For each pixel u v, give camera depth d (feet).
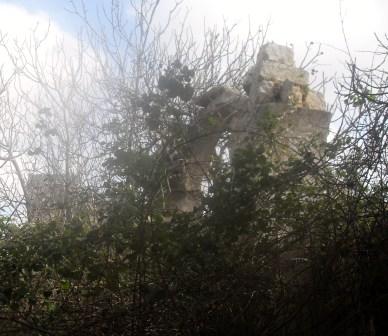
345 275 13.15
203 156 16.28
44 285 14.67
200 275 12.75
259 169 13.24
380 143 14.06
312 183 14.62
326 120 23.80
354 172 14.06
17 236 14.98
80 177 26.96
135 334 12.67
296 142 19.71
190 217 13.05
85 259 13.08
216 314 12.93
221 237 13.03
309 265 13.41
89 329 12.93
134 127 15.71
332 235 13.66
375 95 14.65
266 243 13.34
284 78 25.14
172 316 12.82
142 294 12.79
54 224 14.37
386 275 13.02
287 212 13.62
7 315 13.41
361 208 13.89
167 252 12.53
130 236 12.88
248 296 12.98
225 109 25.63
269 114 15.76
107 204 13.85
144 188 13.17
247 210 12.98
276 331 12.70
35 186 28.40
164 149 13.67
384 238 13.26
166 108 14.97
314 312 12.76
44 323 13.01
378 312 13.30
